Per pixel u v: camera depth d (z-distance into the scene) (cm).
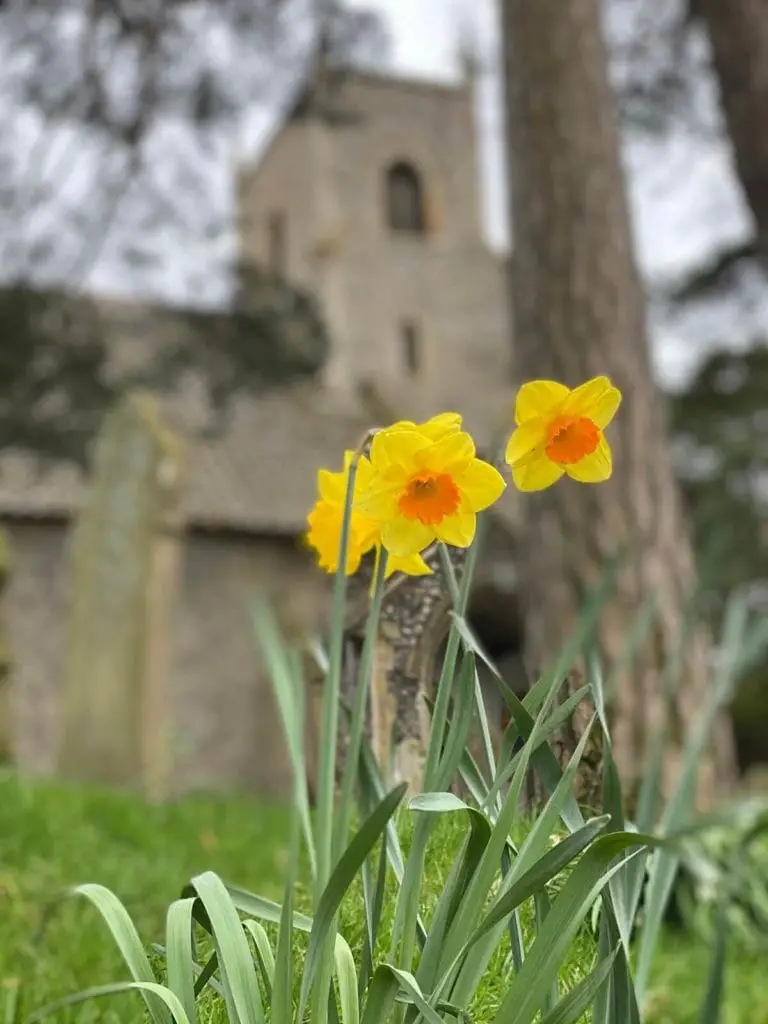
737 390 1441
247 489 1692
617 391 124
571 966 135
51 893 324
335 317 3022
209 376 1230
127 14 1058
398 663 164
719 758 523
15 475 1591
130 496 1084
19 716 1534
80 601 1063
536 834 122
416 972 124
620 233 584
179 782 1525
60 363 1105
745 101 754
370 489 121
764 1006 317
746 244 1220
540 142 592
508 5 618
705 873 393
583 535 528
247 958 119
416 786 158
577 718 149
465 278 3188
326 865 125
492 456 137
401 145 3234
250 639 1636
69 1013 222
